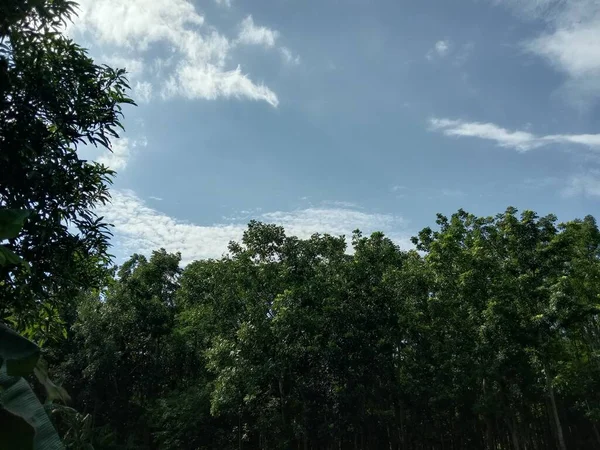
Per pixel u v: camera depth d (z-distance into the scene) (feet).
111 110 29.68
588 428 108.88
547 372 71.87
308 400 80.18
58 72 27.63
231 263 88.99
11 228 14.15
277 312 76.74
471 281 76.79
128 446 91.66
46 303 34.86
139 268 113.39
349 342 78.18
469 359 76.02
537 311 73.31
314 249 88.53
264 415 85.87
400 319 81.00
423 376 80.38
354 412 77.92
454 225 90.27
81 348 106.83
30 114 26.55
